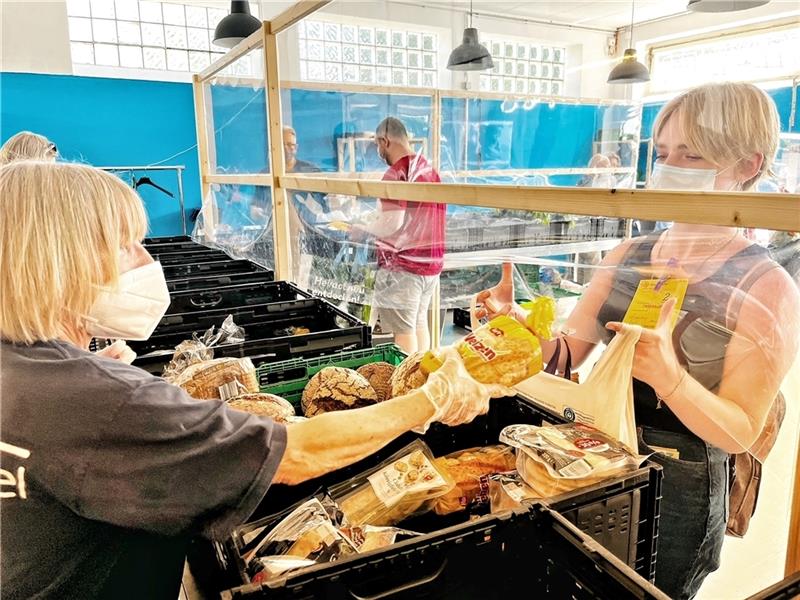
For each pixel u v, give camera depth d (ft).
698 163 2.86
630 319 3.32
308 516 2.79
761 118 2.63
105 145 17.42
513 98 7.61
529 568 2.47
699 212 2.58
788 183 2.58
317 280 7.91
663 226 3.41
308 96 8.85
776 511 3.04
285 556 2.55
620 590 2.10
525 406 3.54
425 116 9.13
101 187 2.32
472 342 3.17
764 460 3.03
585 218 3.82
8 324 2.13
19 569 2.07
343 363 4.91
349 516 2.96
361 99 9.17
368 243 6.67
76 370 2.11
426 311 5.86
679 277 3.19
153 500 2.07
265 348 5.10
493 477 3.08
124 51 17.93
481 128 8.36
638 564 2.77
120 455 2.05
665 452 3.36
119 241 2.39
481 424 3.76
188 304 7.36
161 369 5.07
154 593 2.48
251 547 2.70
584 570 2.24
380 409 2.72
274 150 7.87
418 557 2.28
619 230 3.73
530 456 2.85
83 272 2.23
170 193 16.84
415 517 3.10
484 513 3.13
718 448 3.15
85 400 2.04
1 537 2.02
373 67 11.55
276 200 8.04
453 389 2.91
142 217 2.54
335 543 2.61
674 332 3.16
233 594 2.07
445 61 10.88
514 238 4.14
